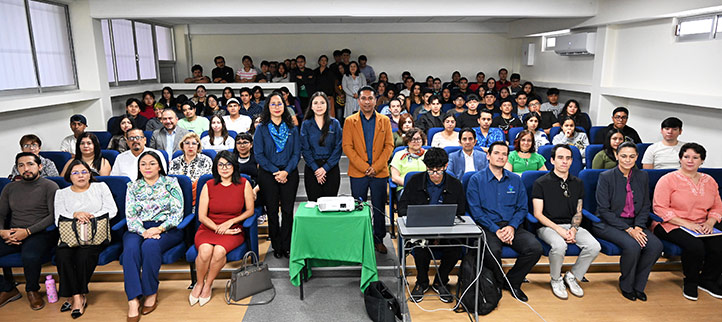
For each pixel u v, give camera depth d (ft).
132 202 10.12
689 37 14.65
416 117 19.99
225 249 9.78
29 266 9.58
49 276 10.02
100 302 10.09
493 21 26.91
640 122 17.56
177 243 10.25
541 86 24.88
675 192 10.41
